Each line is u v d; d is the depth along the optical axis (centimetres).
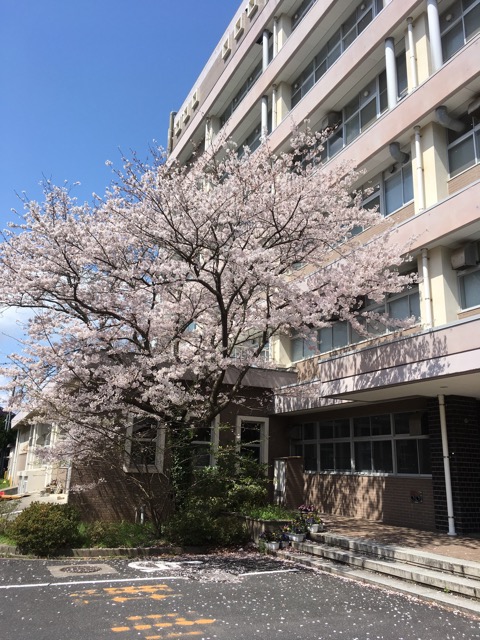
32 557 1034
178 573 908
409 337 1098
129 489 1381
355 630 606
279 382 1784
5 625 591
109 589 773
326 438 1711
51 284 1066
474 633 616
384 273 1245
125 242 1120
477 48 1194
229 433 1688
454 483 1186
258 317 1182
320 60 1930
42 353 1091
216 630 590
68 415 1176
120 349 1129
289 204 1156
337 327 1678
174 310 1159
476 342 952
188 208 1086
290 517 1216
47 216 1115
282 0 2091
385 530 1232
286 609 686
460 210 1188
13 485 3123
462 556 905
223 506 1305
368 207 1588
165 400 1184
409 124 1366
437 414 1248
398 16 1464
